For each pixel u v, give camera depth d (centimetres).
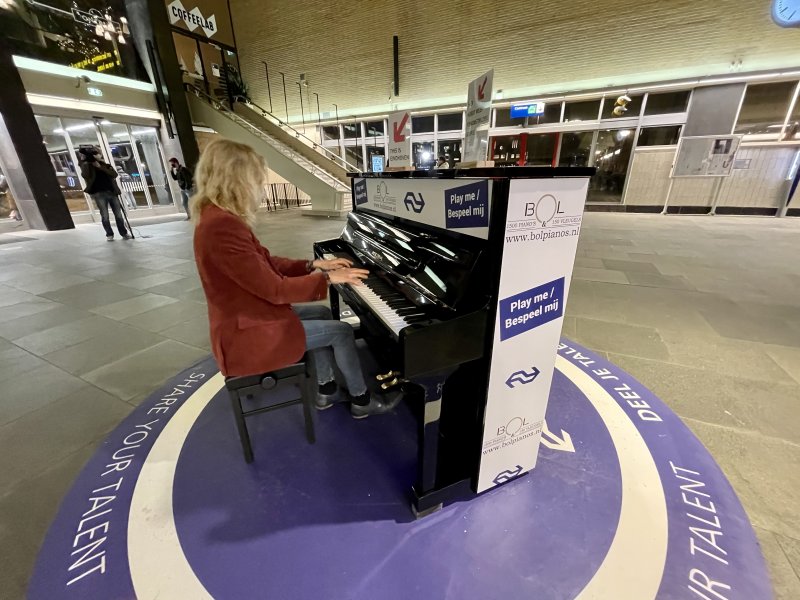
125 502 142
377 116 1066
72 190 824
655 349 248
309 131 1185
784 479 145
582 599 107
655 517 131
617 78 809
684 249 532
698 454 158
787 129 737
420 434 123
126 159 896
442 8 851
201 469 158
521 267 109
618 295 351
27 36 684
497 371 120
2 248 587
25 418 191
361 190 233
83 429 183
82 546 125
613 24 746
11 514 137
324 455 167
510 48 845
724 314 304
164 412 194
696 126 792
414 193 157
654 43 743
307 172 906
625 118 848
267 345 142
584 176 107
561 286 120
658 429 173
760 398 195
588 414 185
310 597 110
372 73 1000
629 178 891
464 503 140
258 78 1138
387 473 157
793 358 234
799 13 624
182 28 960
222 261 125
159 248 585
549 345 127
